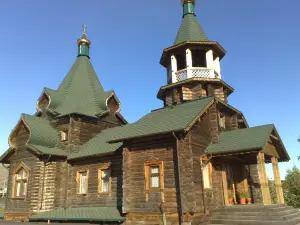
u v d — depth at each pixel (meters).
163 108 20.94
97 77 29.75
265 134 16.81
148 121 18.91
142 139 17.44
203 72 22.33
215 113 19.19
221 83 22.36
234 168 20.17
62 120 24.56
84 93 26.83
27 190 21.47
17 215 21.50
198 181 16.16
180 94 22.55
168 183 15.91
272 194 28.55
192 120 16.20
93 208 20.25
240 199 18.55
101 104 26.77
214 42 22.73
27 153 22.58
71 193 22.09
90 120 25.41
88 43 30.66
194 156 16.39
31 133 22.28
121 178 19.78
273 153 18.30
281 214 14.45
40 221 19.98
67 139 23.59
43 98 26.44
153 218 15.84
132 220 16.53
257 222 13.88
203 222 15.25
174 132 15.74
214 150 17.34
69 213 20.12
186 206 14.93
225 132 19.25
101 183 20.94
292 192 31.27
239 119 23.80
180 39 24.53
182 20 26.12
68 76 28.80
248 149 15.99
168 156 16.31
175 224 15.03
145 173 16.77
